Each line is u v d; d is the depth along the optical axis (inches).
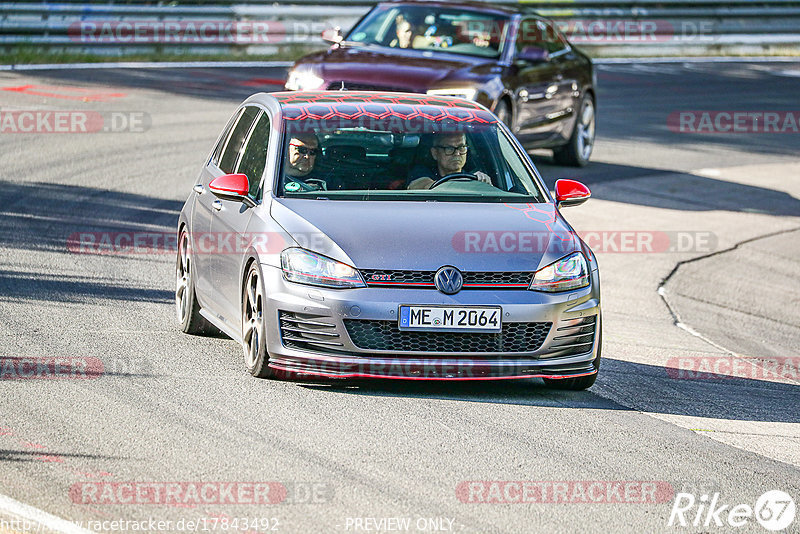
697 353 1178.0
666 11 3973.9
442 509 660.7
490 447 776.9
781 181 2311.8
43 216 1536.7
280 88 2687.0
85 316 1098.1
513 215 947.3
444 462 741.3
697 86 3398.1
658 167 2325.3
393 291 862.5
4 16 2785.4
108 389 864.3
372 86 1797.5
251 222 932.6
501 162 1023.0
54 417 790.5
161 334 1054.4
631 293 1456.7
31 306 1116.5
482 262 879.7
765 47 4210.1
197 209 1077.1
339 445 761.0
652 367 1088.8
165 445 744.3
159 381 892.6
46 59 2819.9
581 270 912.3
